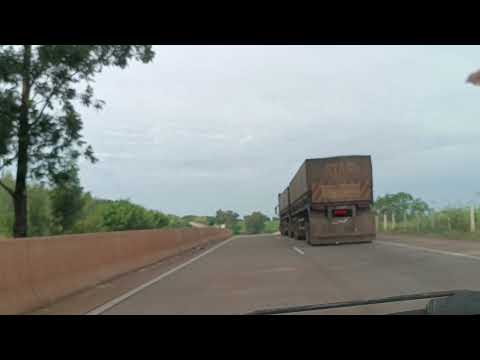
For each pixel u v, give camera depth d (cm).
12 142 1994
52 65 1950
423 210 3728
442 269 1312
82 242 1236
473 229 2669
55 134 2022
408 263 1492
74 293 1107
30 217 3744
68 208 3431
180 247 2533
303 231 3070
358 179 2505
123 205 5184
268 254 2106
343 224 2489
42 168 2056
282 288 1092
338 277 1244
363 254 1881
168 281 1306
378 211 4628
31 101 2008
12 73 1897
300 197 2952
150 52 2111
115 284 1294
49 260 1036
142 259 1778
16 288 889
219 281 1260
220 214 15212
